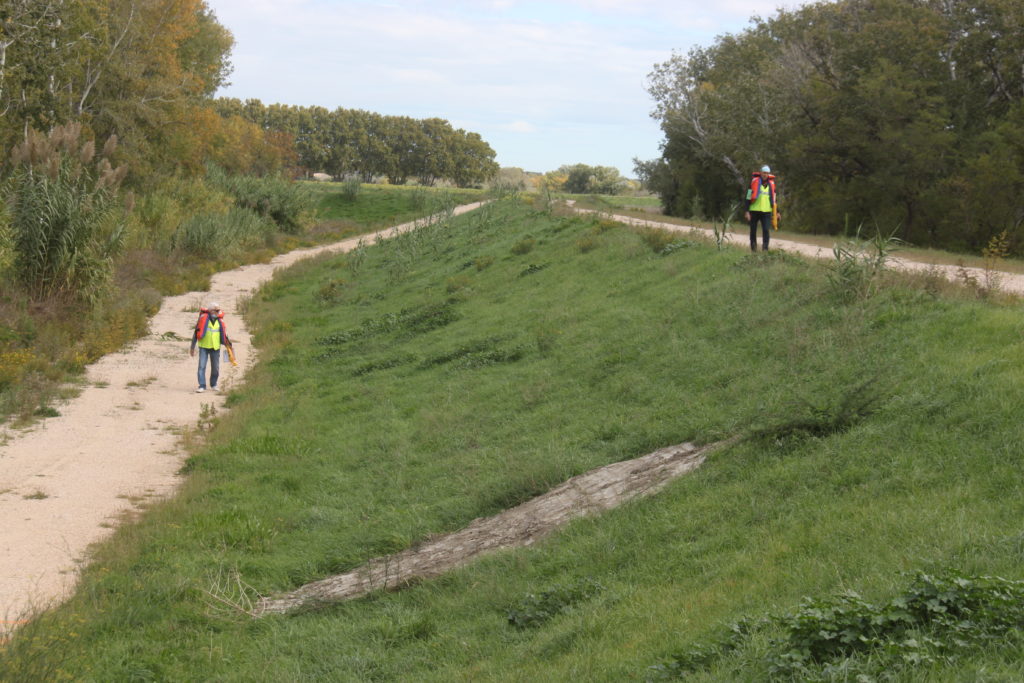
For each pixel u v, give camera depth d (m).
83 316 22.20
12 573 8.80
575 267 22.11
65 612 7.62
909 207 42.09
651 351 13.47
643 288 17.64
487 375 15.63
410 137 152.25
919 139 38.75
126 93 44.31
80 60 37.81
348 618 7.90
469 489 10.58
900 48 41.97
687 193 66.06
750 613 5.42
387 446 13.16
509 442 11.93
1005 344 8.95
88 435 14.50
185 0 47.44
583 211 35.12
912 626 4.41
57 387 17.45
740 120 51.94
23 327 19.98
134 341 22.98
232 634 7.70
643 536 7.84
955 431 7.38
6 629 7.19
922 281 11.79
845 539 6.25
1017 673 3.78
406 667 6.59
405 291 27.70
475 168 159.38
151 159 46.66
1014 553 5.23
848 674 4.02
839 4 52.09
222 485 11.91
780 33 57.12
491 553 8.66
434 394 15.38
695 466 9.01
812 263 14.49
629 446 10.45
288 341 23.30
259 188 57.78
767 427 8.83
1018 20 39.09
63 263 21.72
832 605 4.75
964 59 42.22
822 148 42.84
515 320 18.94
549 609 6.95
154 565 9.01
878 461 7.46
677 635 5.47
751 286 14.26
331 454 13.31
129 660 6.91
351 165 148.25
